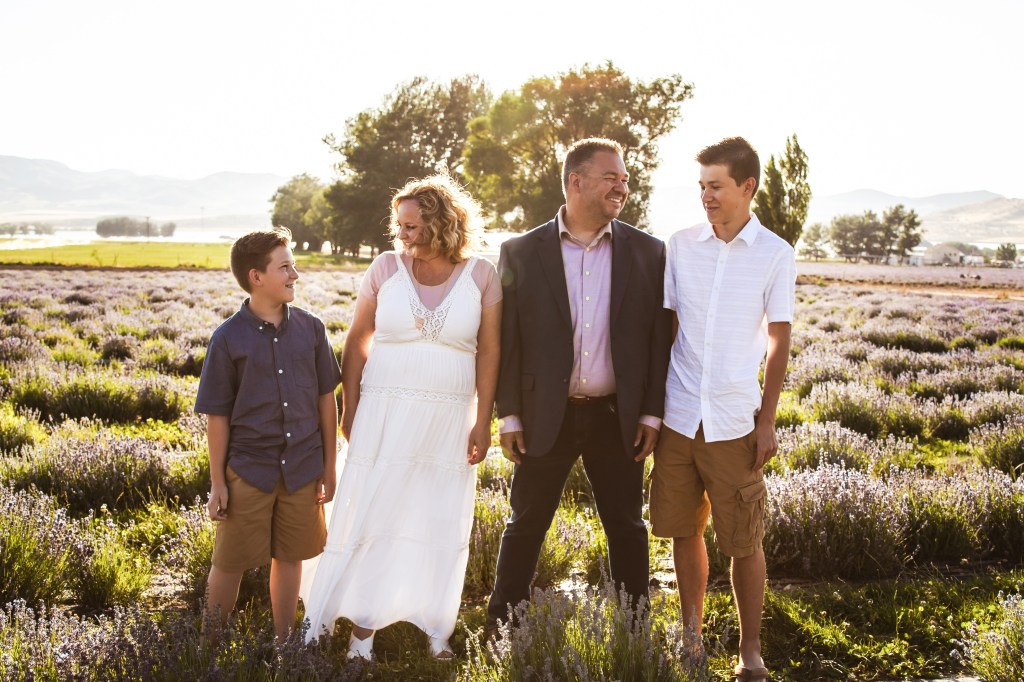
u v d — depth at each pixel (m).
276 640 2.74
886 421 8.27
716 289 2.92
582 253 3.16
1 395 8.62
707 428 2.90
